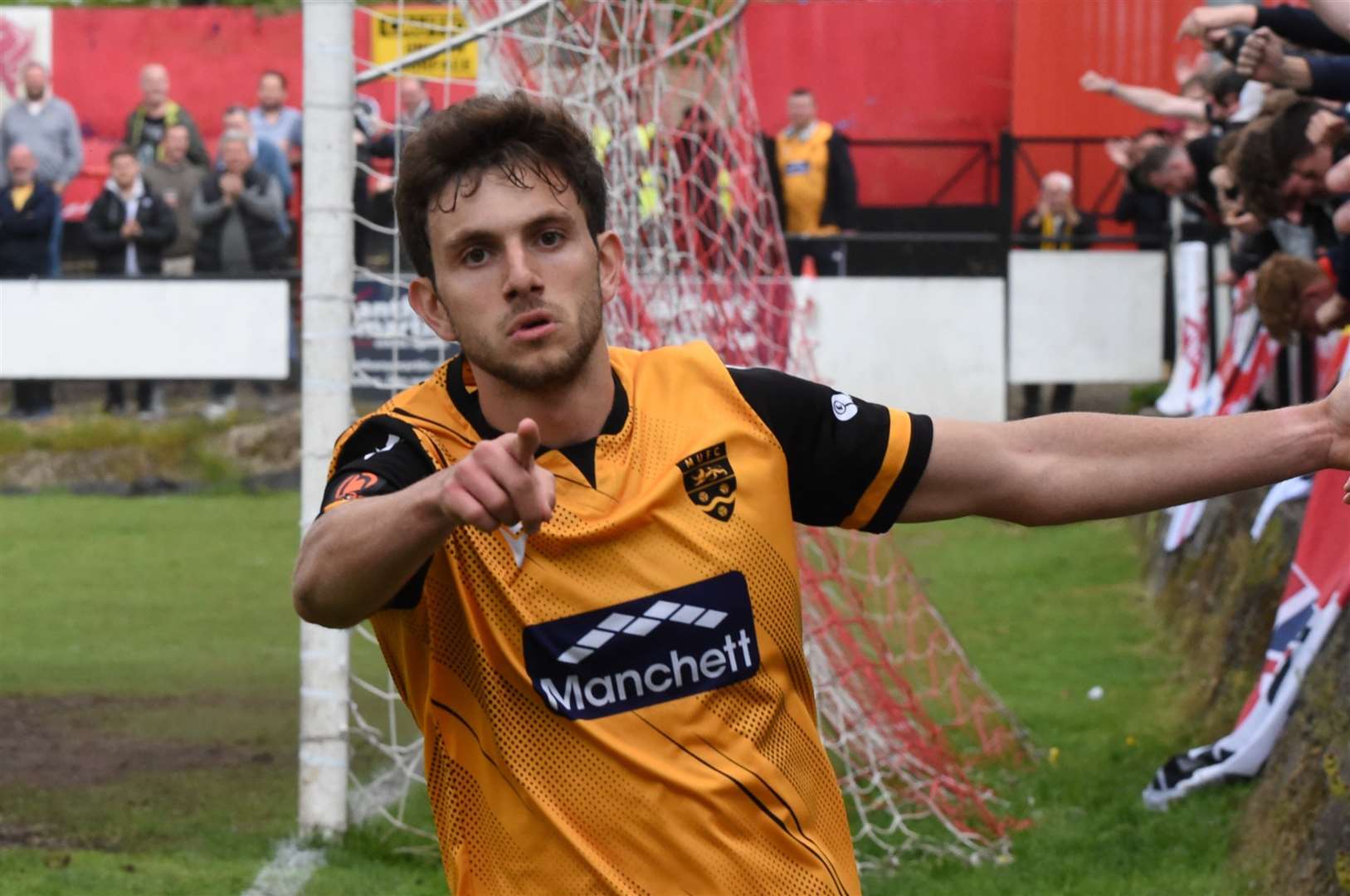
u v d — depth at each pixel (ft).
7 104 63.31
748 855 8.11
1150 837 19.62
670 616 8.14
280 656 31.60
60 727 26.40
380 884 18.71
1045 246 52.70
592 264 8.18
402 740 25.36
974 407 51.65
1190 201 31.83
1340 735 16.57
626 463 8.34
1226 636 25.82
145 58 63.00
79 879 18.53
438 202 8.10
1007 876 18.71
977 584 36.76
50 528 45.52
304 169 20.77
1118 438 8.64
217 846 20.22
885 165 59.31
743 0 28.48
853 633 25.29
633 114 25.29
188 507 48.91
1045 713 26.48
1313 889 16.01
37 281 52.75
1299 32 21.50
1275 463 8.50
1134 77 57.11
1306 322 21.50
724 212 28.84
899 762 22.00
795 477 8.66
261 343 52.70
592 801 8.08
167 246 54.13
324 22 20.68
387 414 8.54
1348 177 17.89
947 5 58.34
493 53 24.54
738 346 27.40
